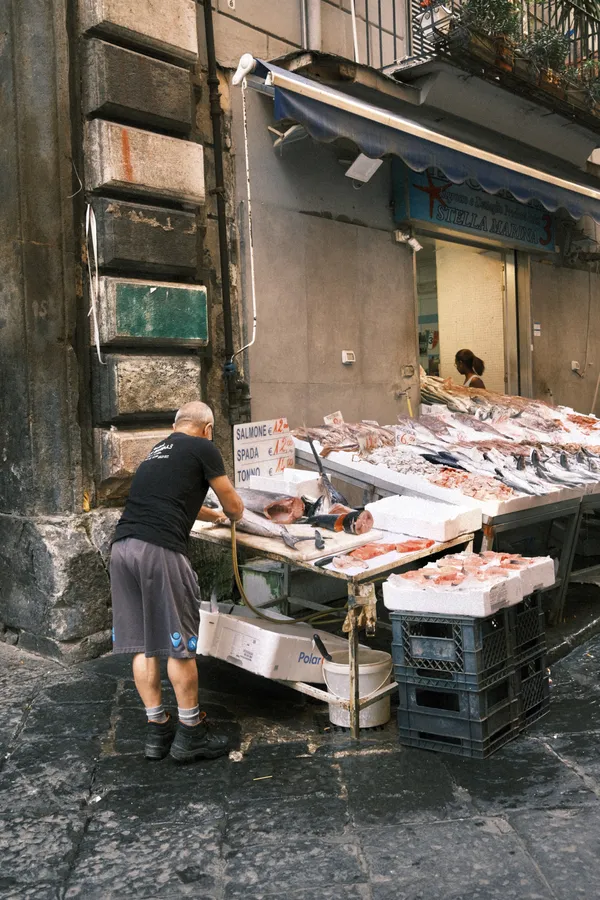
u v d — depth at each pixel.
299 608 5.68
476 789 3.21
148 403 5.19
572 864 2.67
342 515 4.34
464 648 3.48
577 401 10.62
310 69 5.88
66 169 4.93
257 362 6.11
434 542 4.29
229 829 2.96
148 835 2.94
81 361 5.04
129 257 5.09
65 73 4.90
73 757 3.58
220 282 5.83
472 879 2.61
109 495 5.12
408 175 7.28
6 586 5.16
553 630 5.30
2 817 3.09
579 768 3.37
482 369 9.18
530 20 8.44
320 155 6.62
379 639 5.25
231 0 6.01
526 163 8.88
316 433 6.02
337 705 3.82
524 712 3.82
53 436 4.98
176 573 3.51
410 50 7.70
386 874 2.65
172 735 3.65
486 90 7.34
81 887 2.64
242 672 4.67
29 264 4.89
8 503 5.18
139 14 5.13
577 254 10.45
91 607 4.91
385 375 7.30
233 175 5.95
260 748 3.66
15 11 4.86
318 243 6.62
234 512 3.84
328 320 6.72
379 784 3.28
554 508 5.22
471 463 5.72
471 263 9.96
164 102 5.29
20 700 4.24
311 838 2.88
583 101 8.21
